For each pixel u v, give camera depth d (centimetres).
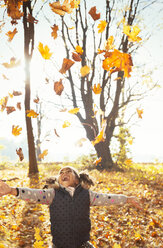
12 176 1034
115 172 1243
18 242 405
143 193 768
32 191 263
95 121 1319
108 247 431
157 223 528
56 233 263
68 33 1192
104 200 272
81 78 1233
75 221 261
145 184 901
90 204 274
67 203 262
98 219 555
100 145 1429
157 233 489
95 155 1502
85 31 1193
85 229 268
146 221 550
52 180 274
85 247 262
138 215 583
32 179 976
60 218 260
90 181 278
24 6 845
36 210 575
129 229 510
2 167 1479
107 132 1448
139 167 1510
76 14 1175
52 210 265
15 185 836
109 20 1159
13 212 535
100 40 1184
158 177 1032
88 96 1250
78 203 264
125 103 1416
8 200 618
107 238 464
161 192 794
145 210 611
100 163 1422
